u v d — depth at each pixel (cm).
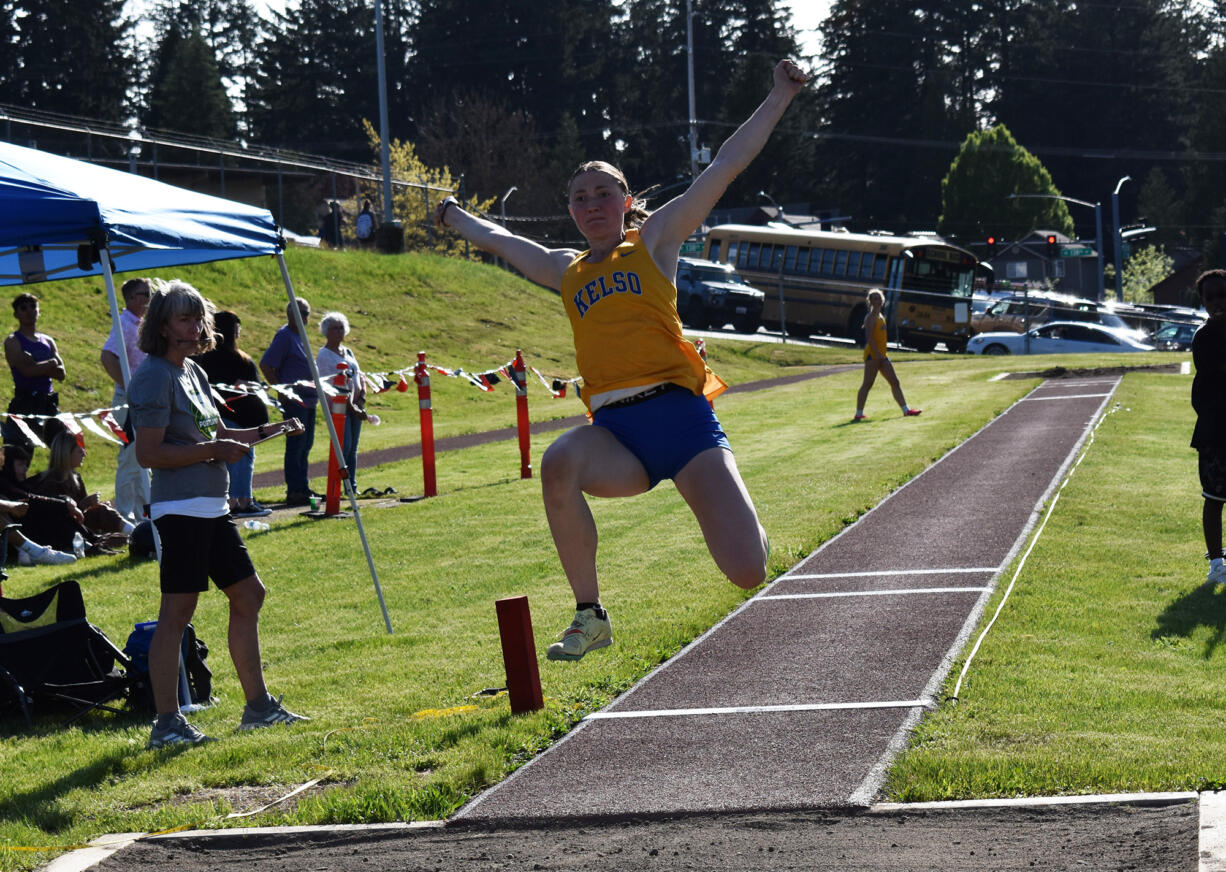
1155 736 536
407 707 659
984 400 2069
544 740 575
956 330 4369
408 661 762
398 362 3044
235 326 1260
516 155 7581
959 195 8656
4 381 2209
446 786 514
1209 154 9906
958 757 508
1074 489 1184
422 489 1493
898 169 9981
